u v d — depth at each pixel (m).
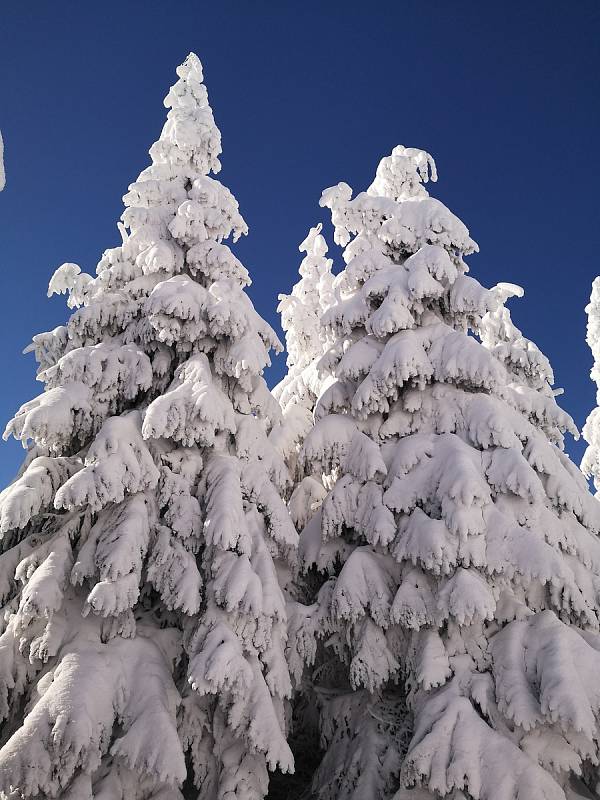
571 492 9.28
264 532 9.19
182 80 12.85
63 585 7.54
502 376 9.88
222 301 9.73
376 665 8.75
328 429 10.68
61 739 6.17
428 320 11.09
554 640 7.44
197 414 8.86
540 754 6.95
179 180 12.01
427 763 6.95
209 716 7.90
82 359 9.31
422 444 9.84
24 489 7.74
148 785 7.00
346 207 12.41
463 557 8.18
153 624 8.46
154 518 8.44
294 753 10.97
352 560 9.41
